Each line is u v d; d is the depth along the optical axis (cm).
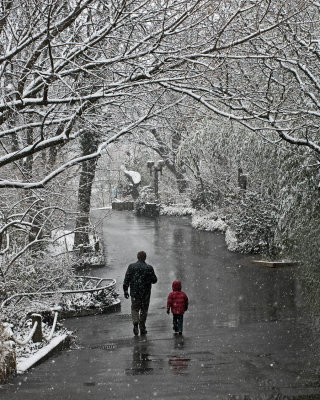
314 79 1291
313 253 1830
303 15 1401
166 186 6738
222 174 4428
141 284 1412
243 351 1143
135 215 6072
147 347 1245
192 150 3712
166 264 2803
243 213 3109
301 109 1373
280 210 2109
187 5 1098
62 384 890
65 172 1992
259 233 3011
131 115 1338
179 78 1071
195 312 1733
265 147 2316
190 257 3011
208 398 770
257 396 780
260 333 1352
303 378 895
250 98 1156
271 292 1998
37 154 1969
